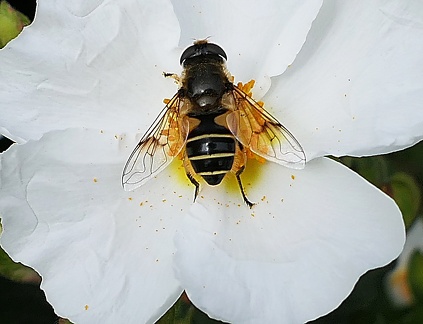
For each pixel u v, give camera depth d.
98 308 0.10
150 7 0.11
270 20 0.11
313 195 0.10
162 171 0.11
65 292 0.10
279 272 0.10
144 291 0.10
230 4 0.11
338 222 0.10
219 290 0.10
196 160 0.10
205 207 0.11
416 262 0.12
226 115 0.10
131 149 0.11
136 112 0.11
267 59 0.11
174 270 0.10
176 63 0.11
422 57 0.10
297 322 0.10
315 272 0.10
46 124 0.11
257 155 0.11
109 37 0.11
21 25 0.12
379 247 0.10
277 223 0.10
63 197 0.10
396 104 0.10
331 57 0.11
